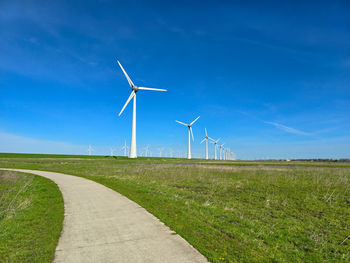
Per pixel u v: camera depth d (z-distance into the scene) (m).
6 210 8.68
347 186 15.60
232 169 29.45
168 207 8.84
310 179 19.19
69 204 9.49
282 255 5.21
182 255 4.80
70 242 5.52
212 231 6.28
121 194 11.60
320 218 8.65
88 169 29.73
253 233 6.55
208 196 12.06
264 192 13.51
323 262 5.09
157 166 35.56
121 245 5.32
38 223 7.00
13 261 4.58
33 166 35.81
